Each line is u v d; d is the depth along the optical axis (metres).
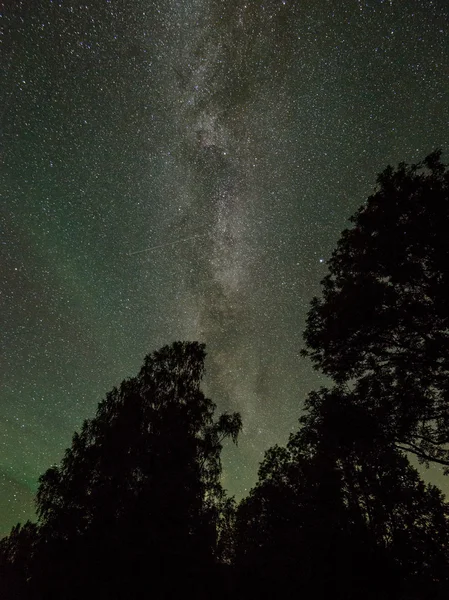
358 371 8.09
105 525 7.44
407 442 7.38
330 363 8.30
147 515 7.53
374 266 7.42
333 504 8.59
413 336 7.25
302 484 9.48
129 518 7.43
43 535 7.67
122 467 8.28
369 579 7.36
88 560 7.02
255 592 8.45
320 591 7.65
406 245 6.89
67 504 7.96
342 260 8.18
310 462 9.41
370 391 7.57
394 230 7.06
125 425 8.92
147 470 8.30
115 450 8.55
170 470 8.35
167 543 7.34
